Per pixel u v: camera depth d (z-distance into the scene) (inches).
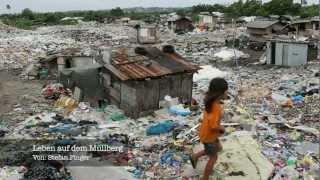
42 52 2068.2
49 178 523.8
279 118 820.0
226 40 2448.3
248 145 544.1
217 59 1903.3
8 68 1676.9
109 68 895.7
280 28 2469.2
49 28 3752.5
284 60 1670.8
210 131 428.5
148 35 2241.6
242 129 683.4
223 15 4284.0
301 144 650.8
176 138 690.2
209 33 3193.9
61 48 2213.3
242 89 1128.2
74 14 5807.1
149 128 751.1
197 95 1083.3
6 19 4306.1
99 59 986.7
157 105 906.7
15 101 1077.1
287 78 1317.7
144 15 5556.1
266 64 1721.2
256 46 2245.3
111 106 925.2
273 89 1145.4
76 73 986.7
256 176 473.4
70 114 899.4
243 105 944.3
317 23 2487.7
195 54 2055.9
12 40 2454.5
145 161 592.1
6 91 1218.0
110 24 4291.3
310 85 1146.0
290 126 751.7
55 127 789.9
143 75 871.1
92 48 2119.8
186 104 958.4
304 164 545.0
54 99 1069.8
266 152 583.8
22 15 4864.7
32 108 986.1
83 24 4313.5
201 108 929.5
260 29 2417.6
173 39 2810.0
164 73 899.4
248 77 1380.4
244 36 2527.1
